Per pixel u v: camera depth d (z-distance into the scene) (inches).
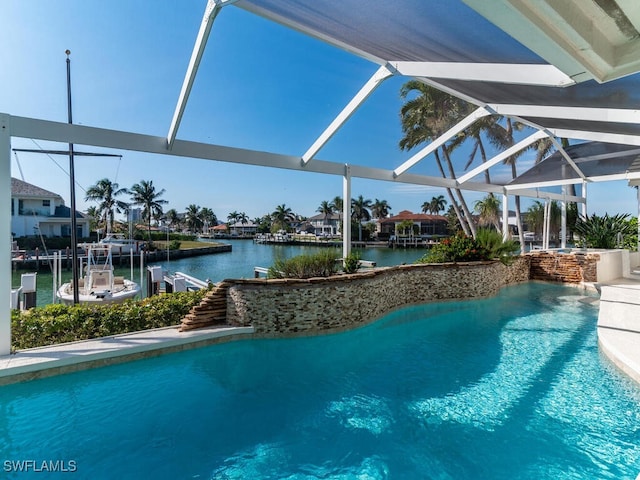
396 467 130.1
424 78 231.5
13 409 168.2
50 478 124.2
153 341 219.9
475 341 261.7
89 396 180.1
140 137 235.3
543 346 250.2
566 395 180.1
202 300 259.1
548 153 645.3
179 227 3127.5
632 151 389.4
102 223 1894.7
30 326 211.9
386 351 242.1
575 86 148.9
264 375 205.0
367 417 162.6
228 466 131.0
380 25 152.5
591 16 75.2
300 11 163.9
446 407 170.7
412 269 356.5
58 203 1393.9
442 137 329.1
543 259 505.0
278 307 257.4
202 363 220.2
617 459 133.0
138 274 956.0
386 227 2603.3
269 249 1998.0
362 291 288.8
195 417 162.1
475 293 387.2
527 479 123.1
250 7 174.4
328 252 320.2
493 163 406.0
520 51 128.1
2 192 189.6
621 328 249.1
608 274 464.1
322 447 141.9
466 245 415.8
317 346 248.7
